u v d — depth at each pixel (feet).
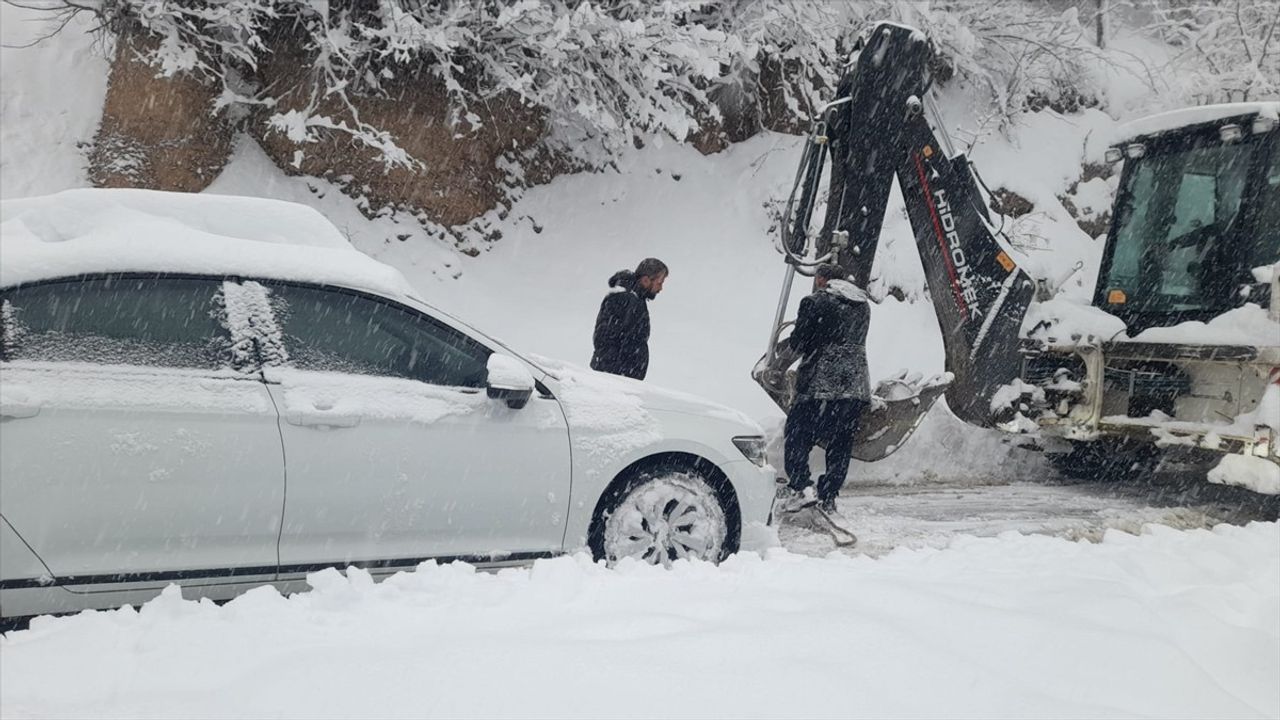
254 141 31.73
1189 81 48.16
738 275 36.29
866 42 23.32
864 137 23.15
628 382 16.15
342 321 13.39
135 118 29.19
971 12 44.32
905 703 8.45
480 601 10.65
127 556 11.55
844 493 24.81
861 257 23.34
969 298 24.34
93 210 13.17
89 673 8.45
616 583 11.51
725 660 9.07
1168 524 21.95
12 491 11.00
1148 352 22.90
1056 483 27.58
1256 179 23.07
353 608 10.27
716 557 15.38
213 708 7.85
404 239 32.60
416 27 29.09
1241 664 10.36
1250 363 21.16
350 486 12.74
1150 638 10.16
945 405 28.86
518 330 31.14
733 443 15.80
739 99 40.81
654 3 33.37
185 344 12.36
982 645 9.94
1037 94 47.60
